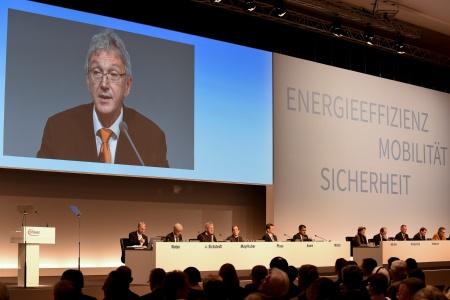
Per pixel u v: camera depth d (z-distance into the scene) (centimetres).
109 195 1284
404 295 425
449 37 1753
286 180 1469
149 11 1424
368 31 1546
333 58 1733
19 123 1112
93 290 880
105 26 1232
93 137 1195
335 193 1554
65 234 1220
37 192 1197
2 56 1104
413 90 1772
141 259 962
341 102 1599
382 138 1675
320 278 448
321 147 1543
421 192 1748
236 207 1465
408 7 1523
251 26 1585
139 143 1251
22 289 840
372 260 701
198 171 1329
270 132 1452
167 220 1358
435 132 1816
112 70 1229
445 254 1351
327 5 1451
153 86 1283
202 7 1495
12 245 1162
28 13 1141
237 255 1045
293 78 1513
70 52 1183
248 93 1427
